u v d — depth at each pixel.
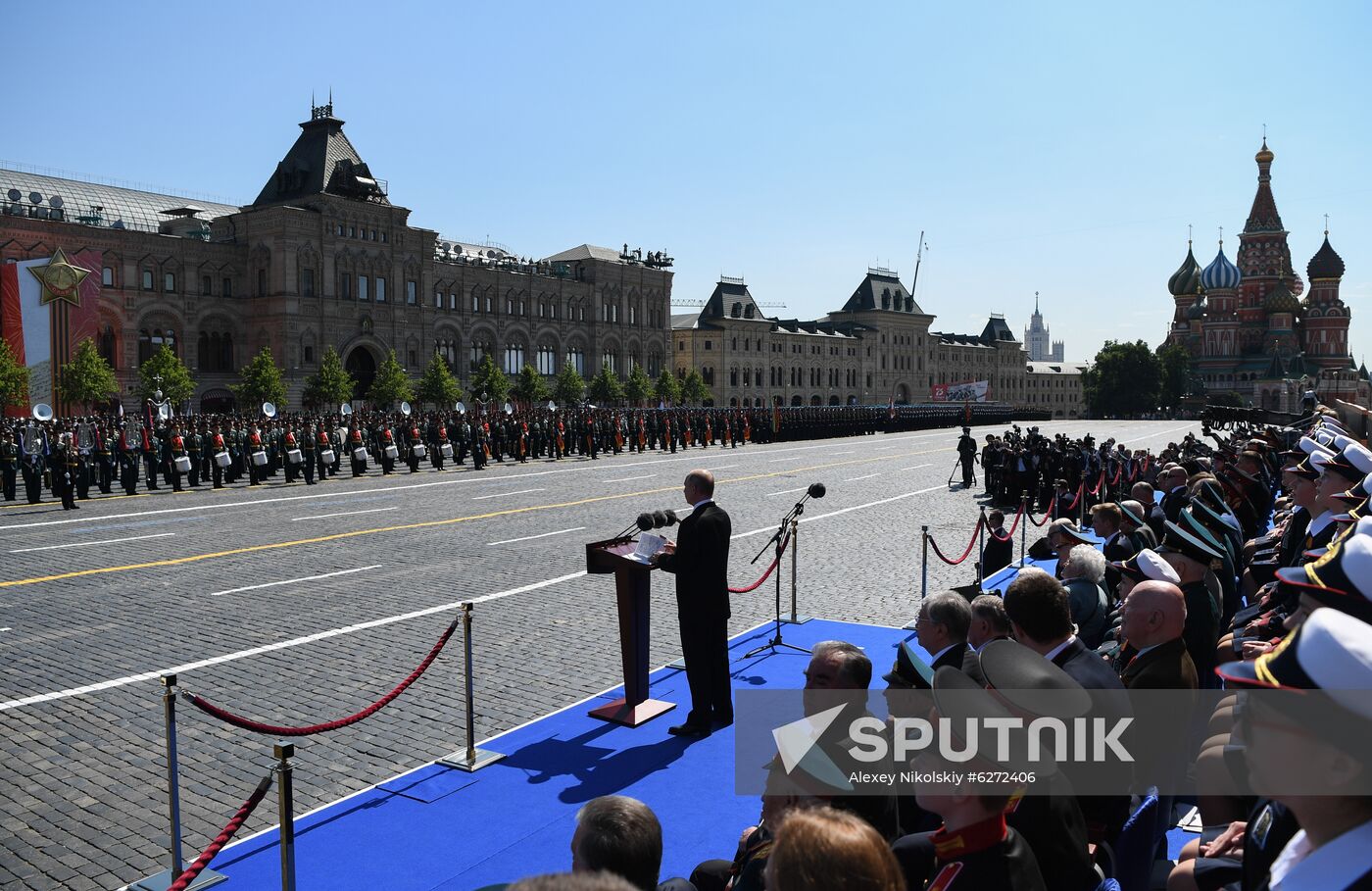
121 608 16.19
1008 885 3.43
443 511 29.47
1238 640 7.18
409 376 93.00
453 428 48.94
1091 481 32.22
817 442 72.50
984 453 36.50
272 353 84.62
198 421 42.31
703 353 135.12
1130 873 5.12
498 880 7.26
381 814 8.44
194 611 16.02
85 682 12.17
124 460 34.50
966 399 122.25
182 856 7.73
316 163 90.88
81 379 62.44
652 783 9.04
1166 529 8.12
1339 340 148.50
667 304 123.38
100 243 76.75
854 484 39.19
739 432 68.25
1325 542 9.21
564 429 55.38
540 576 19.17
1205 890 4.40
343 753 9.89
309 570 19.61
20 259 70.19
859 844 2.75
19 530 25.02
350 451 42.19
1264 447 25.52
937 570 20.12
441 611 16.16
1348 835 2.61
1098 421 136.25
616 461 51.59
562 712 11.11
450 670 12.74
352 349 88.88
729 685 10.75
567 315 110.38
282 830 6.34
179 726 10.68
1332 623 2.63
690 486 10.51
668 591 18.20
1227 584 9.93
